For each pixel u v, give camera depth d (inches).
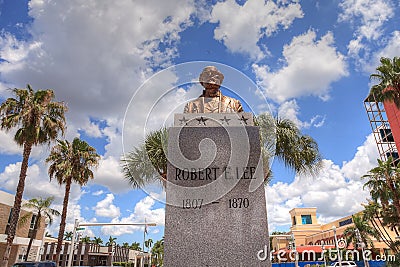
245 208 134.9
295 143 328.8
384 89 786.8
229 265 128.2
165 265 129.0
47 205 1005.2
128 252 2367.1
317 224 1717.5
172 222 133.6
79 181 779.4
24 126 610.9
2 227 909.2
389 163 808.9
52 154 775.7
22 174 614.2
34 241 1099.9
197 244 131.0
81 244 1806.1
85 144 807.1
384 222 888.9
